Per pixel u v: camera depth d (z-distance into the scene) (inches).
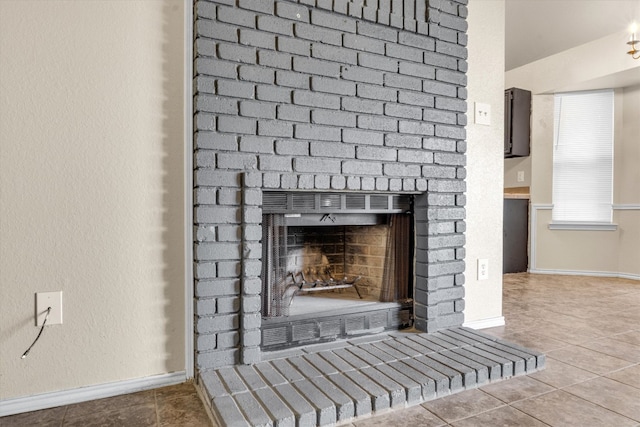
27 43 55.4
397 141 77.3
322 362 65.4
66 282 57.9
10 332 55.3
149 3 61.9
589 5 131.0
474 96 90.0
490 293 92.9
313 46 69.1
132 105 61.1
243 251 64.1
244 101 64.2
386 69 76.1
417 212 83.3
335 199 75.0
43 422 52.4
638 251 159.8
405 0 78.2
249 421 47.9
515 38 152.9
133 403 57.4
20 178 55.4
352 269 92.7
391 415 53.7
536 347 78.9
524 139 175.5
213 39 62.3
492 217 92.9
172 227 63.7
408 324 83.6
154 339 63.0
